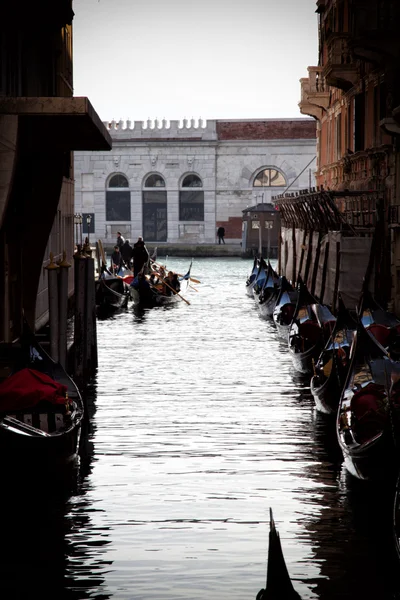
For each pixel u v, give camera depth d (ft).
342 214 175.42
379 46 136.46
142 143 354.13
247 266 299.99
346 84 177.27
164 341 136.67
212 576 50.42
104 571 51.11
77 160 356.79
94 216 358.02
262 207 326.85
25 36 104.99
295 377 106.42
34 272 113.39
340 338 96.89
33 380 69.92
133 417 85.92
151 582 49.70
